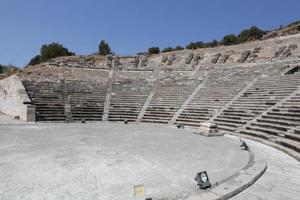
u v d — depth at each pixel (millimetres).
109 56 55656
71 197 8680
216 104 31781
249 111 26750
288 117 21188
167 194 9062
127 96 39656
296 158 14406
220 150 16484
